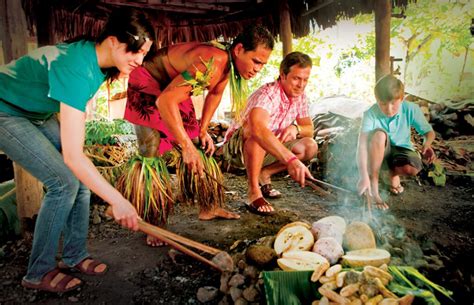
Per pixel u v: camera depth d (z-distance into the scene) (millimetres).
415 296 1595
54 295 2180
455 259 2371
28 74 1988
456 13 8969
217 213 3297
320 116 5586
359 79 9430
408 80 9703
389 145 3539
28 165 2068
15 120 2037
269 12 5484
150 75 2734
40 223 2121
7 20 3215
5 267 2508
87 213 2365
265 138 2854
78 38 2053
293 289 1753
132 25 1876
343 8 5051
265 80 9766
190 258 2543
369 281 1642
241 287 1962
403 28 9438
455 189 3889
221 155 5258
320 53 9688
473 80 9180
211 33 5777
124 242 2889
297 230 2121
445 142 5699
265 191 3910
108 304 2084
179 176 3076
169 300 2098
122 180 2746
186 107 2934
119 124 6484
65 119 1844
